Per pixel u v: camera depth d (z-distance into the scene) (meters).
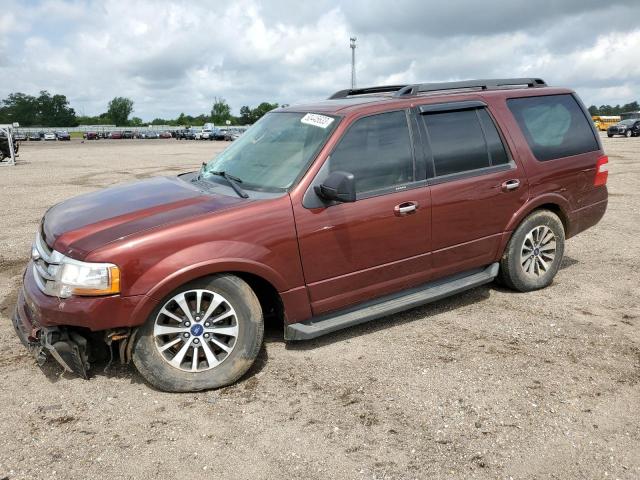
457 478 2.77
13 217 9.75
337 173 3.73
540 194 5.13
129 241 3.37
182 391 3.60
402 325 4.65
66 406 3.46
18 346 4.30
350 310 4.25
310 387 3.66
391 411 3.36
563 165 5.29
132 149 39.56
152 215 3.64
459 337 4.39
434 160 4.48
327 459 2.93
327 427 3.21
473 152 4.72
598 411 3.34
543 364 3.93
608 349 4.15
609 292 5.37
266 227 3.70
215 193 3.99
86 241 3.43
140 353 3.49
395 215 4.22
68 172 19.08
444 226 4.52
